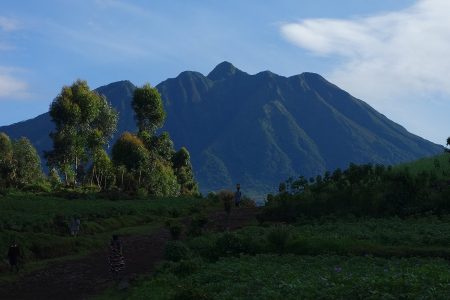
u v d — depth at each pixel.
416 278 14.61
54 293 22.84
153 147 93.81
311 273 18.16
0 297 22.45
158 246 32.97
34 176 96.38
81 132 94.81
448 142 37.72
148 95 94.06
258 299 14.66
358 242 23.08
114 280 24.05
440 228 24.66
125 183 86.00
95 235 38.78
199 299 15.64
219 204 56.16
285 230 25.20
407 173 31.38
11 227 36.06
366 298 13.08
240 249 25.09
